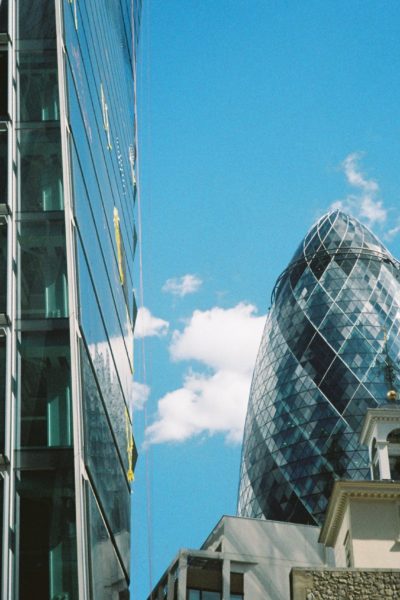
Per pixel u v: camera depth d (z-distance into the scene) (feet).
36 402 90.74
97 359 107.65
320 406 522.06
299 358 545.85
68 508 86.58
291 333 559.38
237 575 171.63
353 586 119.65
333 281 567.59
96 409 102.53
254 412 556.92
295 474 510.17
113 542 106.73
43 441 89.04
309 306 562.66
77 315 96.37
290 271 587.68
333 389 523.29
